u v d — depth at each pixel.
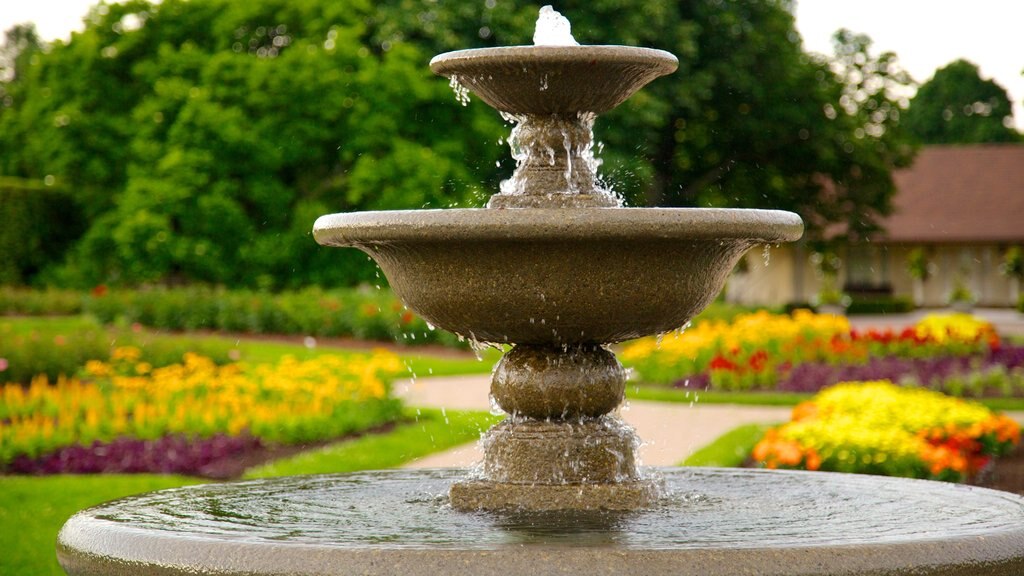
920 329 20.34
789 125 29.91
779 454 8.01
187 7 28.80
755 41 28.92
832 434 8.12
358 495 4.72
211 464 10.11
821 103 30.20
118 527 3.71
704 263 4.23
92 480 9.38
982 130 63.25
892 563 3.27
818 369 16.69
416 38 27.16
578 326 4.27
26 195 31.41
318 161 26.95
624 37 26.09
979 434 9.23
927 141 64.56
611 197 4.69
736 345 17.58
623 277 4.11
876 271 42.12
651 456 10.00
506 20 25.66
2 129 34.50
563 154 4.66
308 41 27.06
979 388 15.36
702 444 10.72
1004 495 4.39
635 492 4.35
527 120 4.69
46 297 27.38
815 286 41.06
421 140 26.31
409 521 4.06
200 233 26.22
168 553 3.45
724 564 3.17
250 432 11.19
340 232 4.24
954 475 8.10
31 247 31.45
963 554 3.37
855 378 16.03
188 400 11.78
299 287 26.89
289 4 27.61
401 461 10.12
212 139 25.69
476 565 3.15
